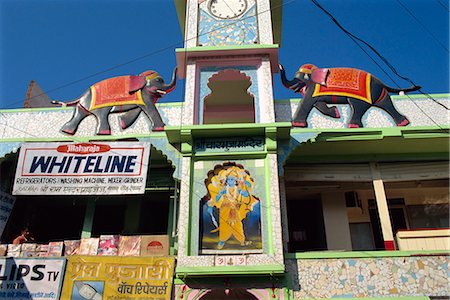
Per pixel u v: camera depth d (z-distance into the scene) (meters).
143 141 12.83
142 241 11.88
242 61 13.62
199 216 11.26
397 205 14.89
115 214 14.94
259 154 11.92
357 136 12.62
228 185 11.69
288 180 13.48
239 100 15.94
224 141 12.20
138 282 10.80
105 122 13.38
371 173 13.52
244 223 11.19
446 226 14.41
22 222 14.32
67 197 14.53
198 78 13.44
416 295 10.42
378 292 10.48
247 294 10.89
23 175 12.42
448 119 12.98
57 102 14.16
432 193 14.85
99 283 10.85
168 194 14.07
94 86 14.07
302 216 15.23
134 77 14.04
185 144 12.05
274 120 12.40
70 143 12.79
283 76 13.74
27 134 13.41
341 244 13.70
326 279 10.66
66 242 12.15
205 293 10.54
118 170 12.36
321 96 13.34
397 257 10.90
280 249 10.55
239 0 14.91
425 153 13.62
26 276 11.05
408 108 13.19
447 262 10.80
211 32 14.27
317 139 12.60
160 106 13.51
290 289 10.53
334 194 14.52
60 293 10.77
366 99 13.30
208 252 10.88
